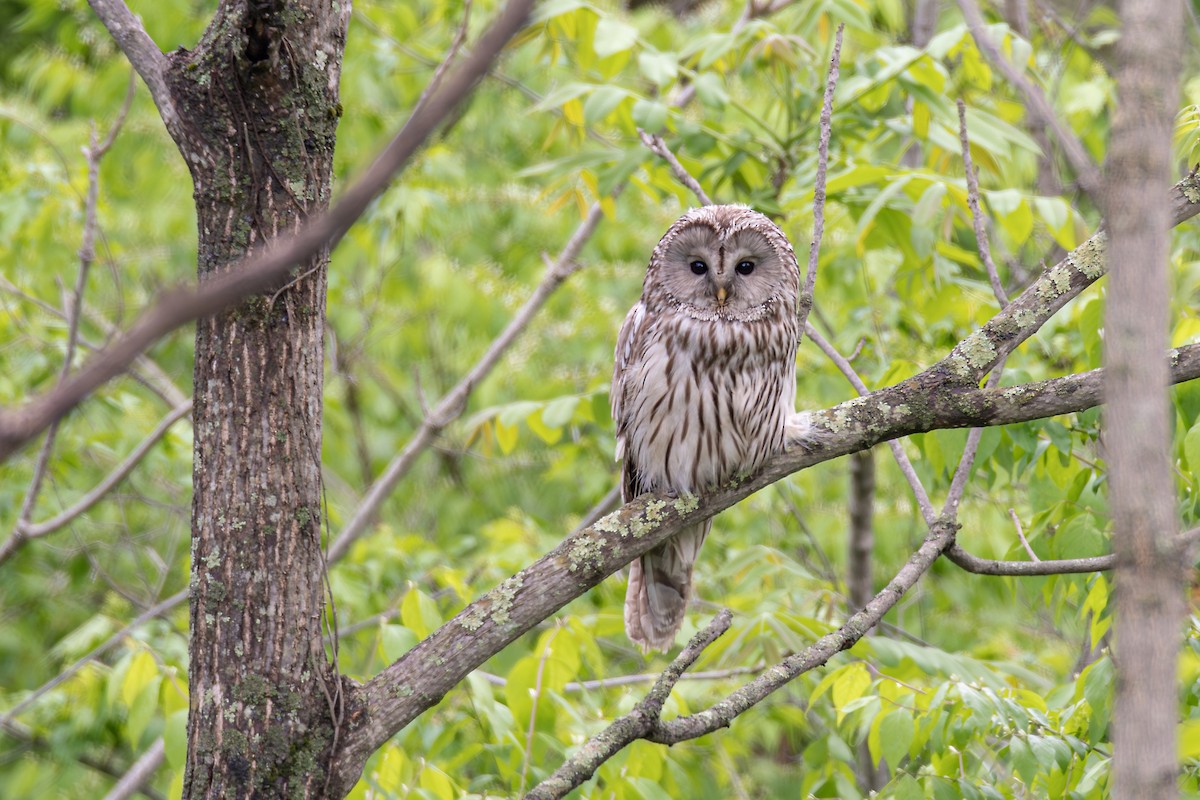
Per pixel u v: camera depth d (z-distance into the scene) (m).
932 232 10.15
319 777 5.78
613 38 10.64
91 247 10.55
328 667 5.91
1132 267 3.40
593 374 15.77
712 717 6.45
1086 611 8.74
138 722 8.45
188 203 16.47
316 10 5.82
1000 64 6.34
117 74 15.84
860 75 11.77
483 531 13.85
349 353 15.03
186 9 15.02
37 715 12.77
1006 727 7.50
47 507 14.21
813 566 13.87
